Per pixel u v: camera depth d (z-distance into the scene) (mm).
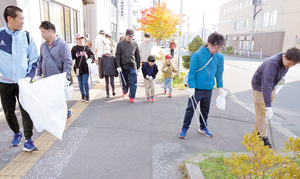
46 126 2959
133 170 2885
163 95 6824
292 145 2275
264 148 2129
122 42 5711
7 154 3178
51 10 8758
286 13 26703
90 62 5699
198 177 2625
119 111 5172
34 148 3232
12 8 2980
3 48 3082
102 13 16094
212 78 3682
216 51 3467
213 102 6191
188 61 9789
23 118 3186
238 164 2158
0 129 3992
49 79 3014
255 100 3713
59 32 9633
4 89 3164
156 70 5836
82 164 2979
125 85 6258
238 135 4074
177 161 3131
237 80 10203
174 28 19594
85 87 5742
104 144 3555
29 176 2697
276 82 3557
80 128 4148
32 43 3281
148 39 7383
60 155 3191
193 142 3738
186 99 6371
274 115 5488
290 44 27250
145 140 3748
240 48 39531
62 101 3049
